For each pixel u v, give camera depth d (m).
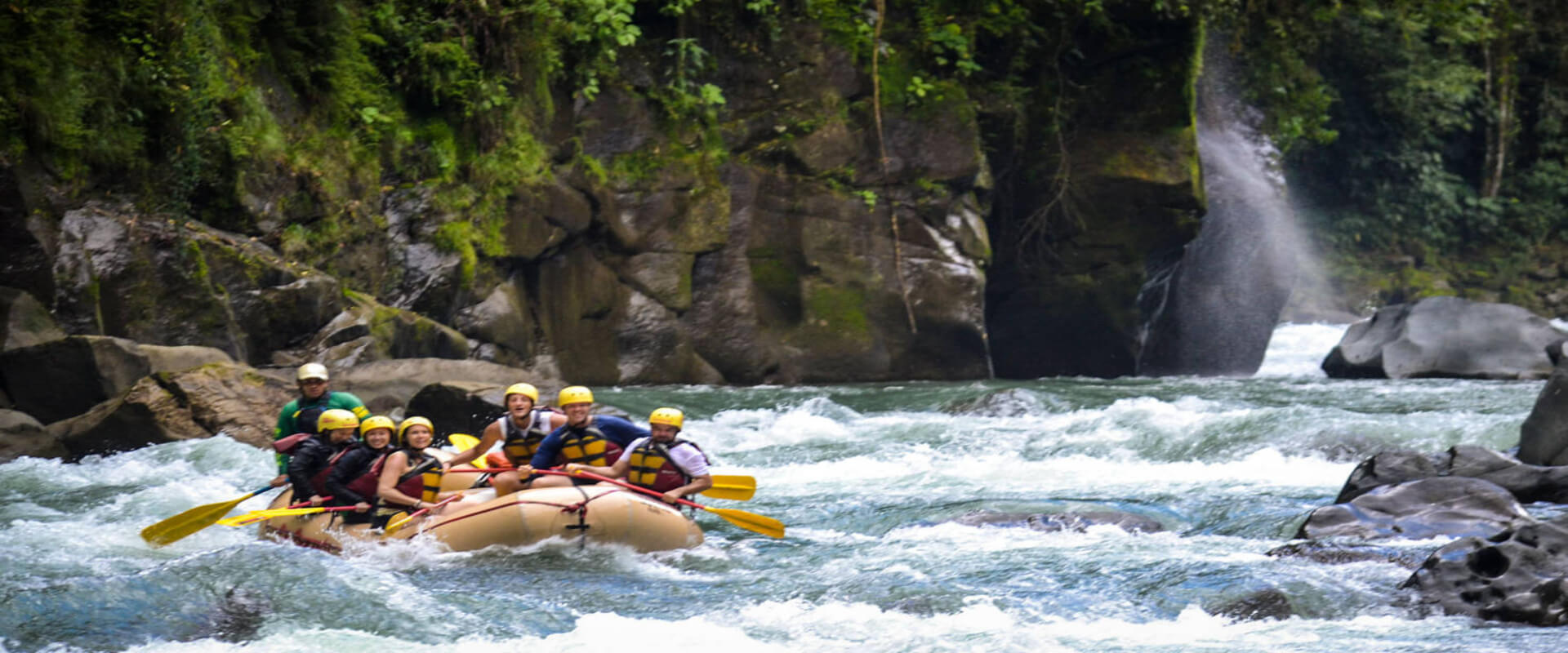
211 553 7.69
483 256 18.67
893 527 9.40
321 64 17.64
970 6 21.75
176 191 15.47
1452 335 21.66
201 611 6.65
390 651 6.16
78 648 6.10
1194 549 8.34
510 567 7.91
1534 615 6.30
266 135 16.45
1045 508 9.63
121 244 14.67
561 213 19.47
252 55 16.64
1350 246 37.31
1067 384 20.52
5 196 13.79
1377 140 37.06
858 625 6.62
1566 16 37.66
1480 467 9.52
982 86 22.22
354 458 8.37
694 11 21.00
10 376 13.02
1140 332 23.42
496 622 6.70
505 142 19.16
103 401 13.12
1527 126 38.38
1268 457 12.16
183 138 15.51
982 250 21.67
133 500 10.41
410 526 8.18
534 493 8.16
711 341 20.53
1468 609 6.53
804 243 20.98
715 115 20.81
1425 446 12.13
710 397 17.41
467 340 18.30
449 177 18.55
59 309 14.07
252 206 16.20
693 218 20.44
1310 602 6.79
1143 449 12.71
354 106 17.86
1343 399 16.86
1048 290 23.05
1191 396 17.50
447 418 13.53
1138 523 9.20
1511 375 20.62
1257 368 25.64
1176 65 22.28
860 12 21.48
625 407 15.69
